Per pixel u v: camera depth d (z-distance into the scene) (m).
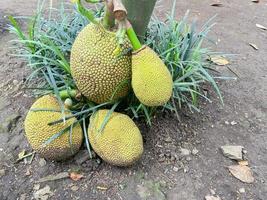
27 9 1.87
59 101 1.00
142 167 1.03
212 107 1.26
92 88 0.98
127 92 1.04
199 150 1.10
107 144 0.94
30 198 0.96
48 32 1.28
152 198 0.96
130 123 0.97
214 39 1.70
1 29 1.68
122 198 0.95
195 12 1.97
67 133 0.98
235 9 2.05
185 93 1.26
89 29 0.98
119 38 0.88
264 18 1.96
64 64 1.09
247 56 1.59
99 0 0.94
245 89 1.38
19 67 1.42
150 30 1.28
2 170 1.03
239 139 1.15
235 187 1.00
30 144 1.01
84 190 0.97
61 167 1.03
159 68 0.92
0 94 1.30
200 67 1.14
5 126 1.16
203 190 0.99
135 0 0.98
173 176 1.02
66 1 1.93
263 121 1.23
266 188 1.01
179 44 1.19
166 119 1.18
